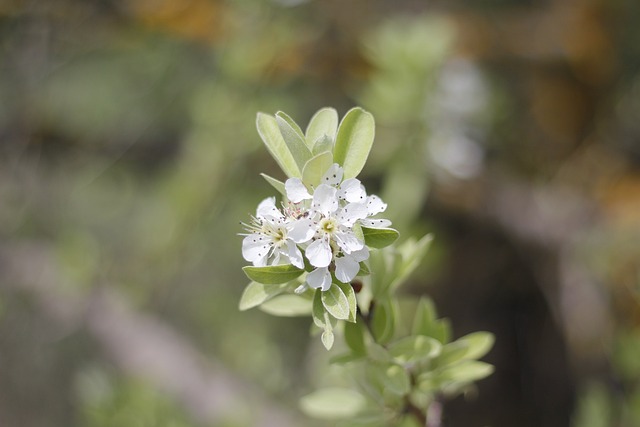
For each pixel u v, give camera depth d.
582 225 1.07
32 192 1.22
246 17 1.02
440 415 0.55
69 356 1.26
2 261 1.20
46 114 1.19
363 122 0.49
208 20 1.11
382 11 1.13
